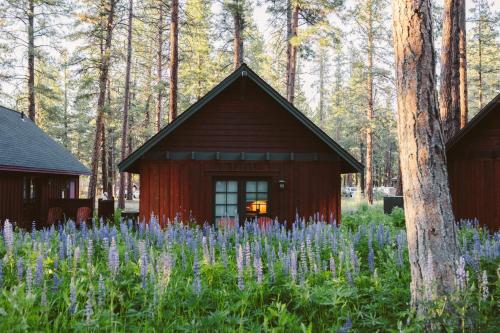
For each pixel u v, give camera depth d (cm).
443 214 546
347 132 5572
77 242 916
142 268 617
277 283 680
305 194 1492
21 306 509
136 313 567
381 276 724
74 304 546
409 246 566
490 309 554
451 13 1669
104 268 741
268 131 1506
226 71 4069
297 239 944
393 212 1711
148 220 1476
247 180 1510
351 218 1700
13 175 1762
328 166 1501
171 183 1488
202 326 531
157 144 1493
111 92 4491
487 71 4459
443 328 490
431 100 562
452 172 1557
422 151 555
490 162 1455
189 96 4134
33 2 3000
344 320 565
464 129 1467
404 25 577
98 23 2747
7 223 726
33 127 2539
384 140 6450
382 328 528
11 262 720
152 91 3850
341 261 715
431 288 509
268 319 566
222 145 1501
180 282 658
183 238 928
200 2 3275
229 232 1029
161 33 3578
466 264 729
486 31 4309
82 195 6025
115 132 4366
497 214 1427
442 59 1692
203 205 1485
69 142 5059
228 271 720
